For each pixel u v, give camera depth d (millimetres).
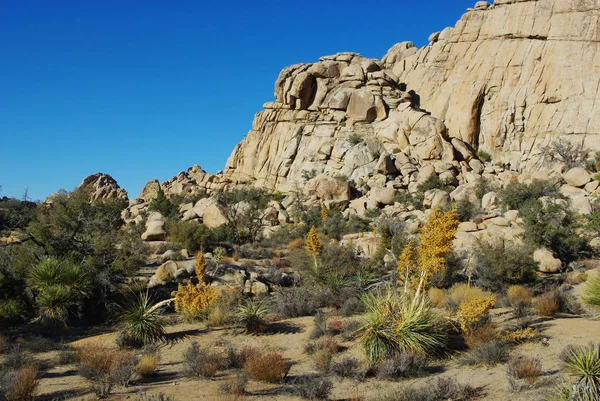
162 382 11180
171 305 19828
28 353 13891
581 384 7145
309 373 11516
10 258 18734
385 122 77062
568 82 66750
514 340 12547
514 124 69750
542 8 71562
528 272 23438
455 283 21969
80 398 9922
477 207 46250
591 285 14938
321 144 78750
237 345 14609
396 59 90938
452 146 68875
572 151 60344
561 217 31359
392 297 13109
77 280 17812
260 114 93000
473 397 9047
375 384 10461
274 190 79812
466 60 77438
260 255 36281
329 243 35500
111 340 15422
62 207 21141
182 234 36031
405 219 49125
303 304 18734
